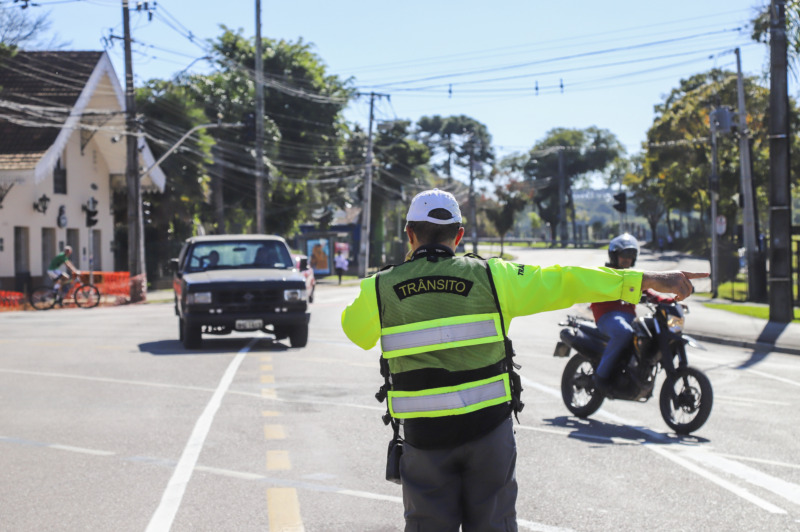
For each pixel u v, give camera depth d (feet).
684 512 19.25
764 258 98.73
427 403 10.93
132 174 102.78
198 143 146.82
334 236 185.06
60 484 21.71
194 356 47.14
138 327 66.08
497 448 10.99
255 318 49.32
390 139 241.76
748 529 18.06
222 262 54.34
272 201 186.91
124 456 24.58
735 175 179.42
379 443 26.12
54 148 103.91
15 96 109.50
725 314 80.18
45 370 41.78
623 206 104.42
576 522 18.54
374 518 18.89
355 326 11.53
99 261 127.75
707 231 271.69
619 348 28.60
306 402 33.04
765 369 45.29
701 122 174.70
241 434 27.37
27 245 108.17
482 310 11.12
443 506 11.03
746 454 24.89
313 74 199.93
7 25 99.40
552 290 11.22
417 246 11.77
